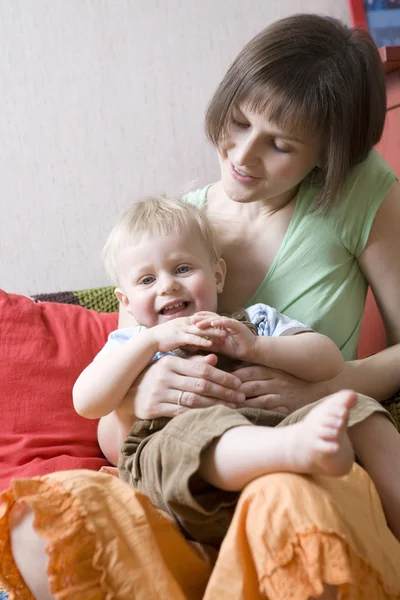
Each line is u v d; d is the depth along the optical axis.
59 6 1.73
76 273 1.77
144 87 1.77
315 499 0.71
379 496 0.88
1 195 1.73
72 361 1.34
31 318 1.37
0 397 1.27
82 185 1.76
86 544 0.74
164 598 0.73
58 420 1.28
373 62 1.09
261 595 0.73
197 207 1.18
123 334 1.09
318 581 0.67
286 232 1.17
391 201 1.17
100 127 1.76
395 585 0.75
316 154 1.08
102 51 1.75
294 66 1.01
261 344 0.99
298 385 1.02
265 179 1.07
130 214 1.12
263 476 0.75
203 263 1.08
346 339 1.19
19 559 0.78
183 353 1.02
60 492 0.77
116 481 0.81
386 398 1.14
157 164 1.79
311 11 1.82
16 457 1.21
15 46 1.71
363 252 1.18
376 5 1.78
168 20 1.77
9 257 1.74
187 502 0.79
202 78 1.79
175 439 0.84
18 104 1.72
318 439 0.70
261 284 1.17
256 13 1.80
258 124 1.02
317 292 1.16
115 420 1.12
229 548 0.73
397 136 1.59
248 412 0.95
